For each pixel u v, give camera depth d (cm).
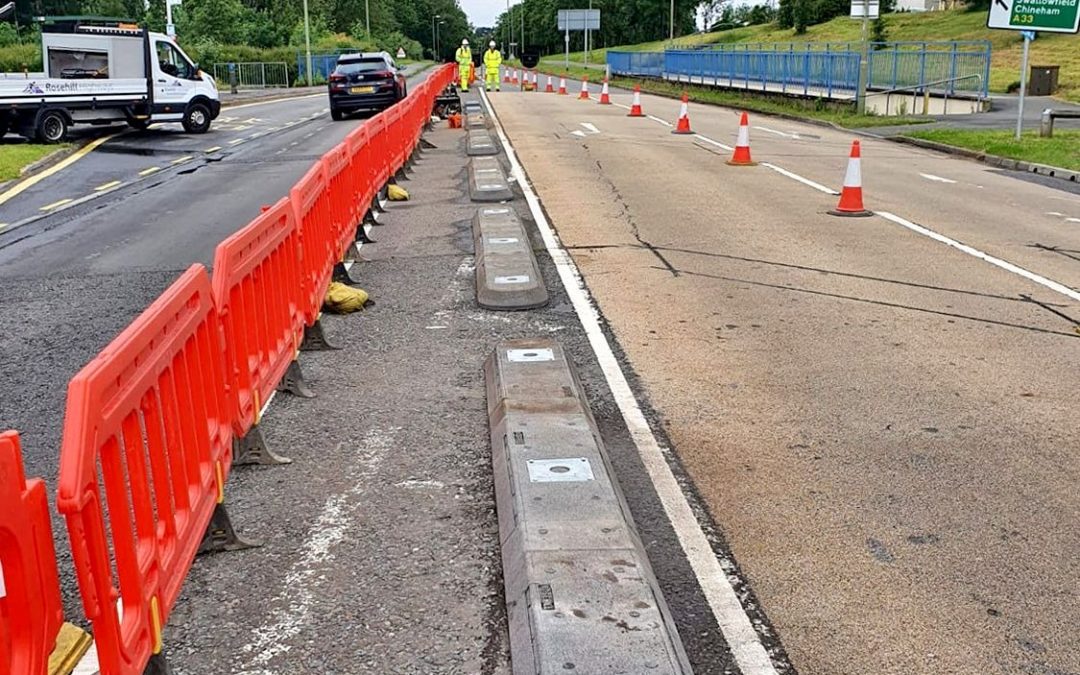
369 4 13238
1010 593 398
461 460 529
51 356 749
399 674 348
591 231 1177
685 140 2264
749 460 529
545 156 1925
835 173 1708
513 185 1551
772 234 1152
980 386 640
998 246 1084
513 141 2212
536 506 442
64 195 1598
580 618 355
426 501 481
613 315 816
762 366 683
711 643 365
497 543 438
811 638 369
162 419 368
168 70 2592
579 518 430
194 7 8144
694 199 1407
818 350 718
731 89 4306
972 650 361
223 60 6462
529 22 16712
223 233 1230
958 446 545
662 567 420
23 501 253
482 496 485
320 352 730
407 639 368
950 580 408
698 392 633
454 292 899
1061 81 3956
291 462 530
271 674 349
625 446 549
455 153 2033
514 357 660
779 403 613
